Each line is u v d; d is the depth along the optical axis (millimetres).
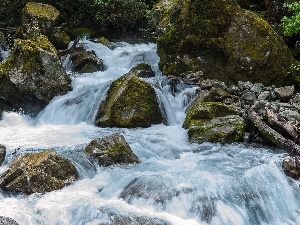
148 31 15898
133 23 16500
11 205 5359
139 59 12469
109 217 5109
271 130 7133
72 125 8820
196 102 8430
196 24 9547
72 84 10305
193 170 6262
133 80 8539
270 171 6109
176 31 9688
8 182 5719
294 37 10758
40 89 9508
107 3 15906
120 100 8391
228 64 9445
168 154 7066
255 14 9922
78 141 7605
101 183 5957
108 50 14047
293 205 5695
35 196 5582
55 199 5516
